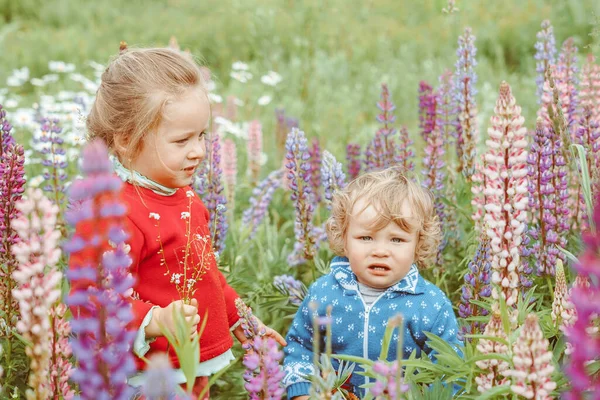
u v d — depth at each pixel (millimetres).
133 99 2846
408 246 3104
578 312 1771
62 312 2291
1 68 10102
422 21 13359
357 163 5082
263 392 2371
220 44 11797
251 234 4703
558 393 2402
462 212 4152
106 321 1972
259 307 3967
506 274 2674
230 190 5047
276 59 10531
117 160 2986
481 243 3236
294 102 8539
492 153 2611
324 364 2318
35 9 14539
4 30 12719
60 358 2297
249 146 5820
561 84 3945
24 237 2043
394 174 3223
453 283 4145
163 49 3021
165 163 2873
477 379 2539
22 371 3184
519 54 11039
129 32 12938
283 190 5887
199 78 2963
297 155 3828
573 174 3971
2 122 3316
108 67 3021
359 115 8297
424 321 3141
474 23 12141
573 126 4121
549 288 3604
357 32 12227
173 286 2951
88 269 1942
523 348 2100
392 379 2061
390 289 3168
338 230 3271
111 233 1938
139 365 2855
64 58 11398
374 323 3170
